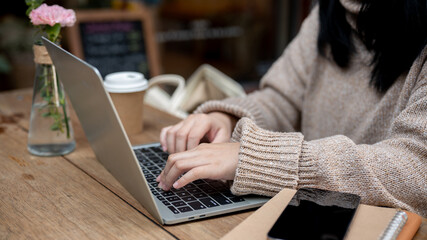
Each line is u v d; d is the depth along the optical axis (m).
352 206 0.73
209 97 1.87
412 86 0.99
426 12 0.97
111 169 0.96
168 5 3.76
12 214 0.82
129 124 1.25
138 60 2.55
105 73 2.47
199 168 0.86
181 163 0.87
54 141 1.09
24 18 3.52
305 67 1.37
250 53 4.24
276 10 4.09
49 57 1.03
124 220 0.79
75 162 1.06
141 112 1.27
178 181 0.85
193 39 3.98
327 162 0.85
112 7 2.64
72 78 0.87
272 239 0.64
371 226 0.70
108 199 0.88
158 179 0.91
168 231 0.76
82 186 0.93
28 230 0.76
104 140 0.87
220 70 4.17
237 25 4.12
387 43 1.03
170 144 1.05
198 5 3.91
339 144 0.88
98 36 2.45
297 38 1.45
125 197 0.88
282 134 0.92
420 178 0.83
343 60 1.22
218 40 4.09
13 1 3.45
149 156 1.07
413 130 0.88
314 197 0.77
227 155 0.89
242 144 0.87
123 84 1.21
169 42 3.86
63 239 0.73
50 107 1.07
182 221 0.78
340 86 1.26
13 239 0.73
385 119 1.11
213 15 4.00
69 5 2.88
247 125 0.92
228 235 0.68
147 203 0.79
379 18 1.03
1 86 3.37
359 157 0.84
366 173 0.83
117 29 2.50
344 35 1.18
